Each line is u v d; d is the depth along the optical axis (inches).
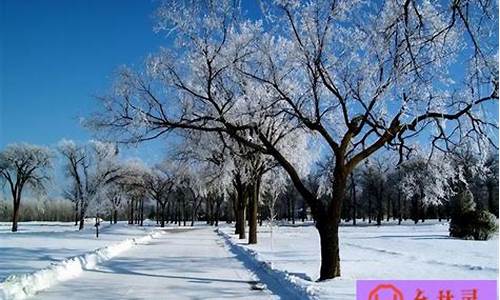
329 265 582.9
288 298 512.1
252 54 684.7
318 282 561.9
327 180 911.7
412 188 716.0
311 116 689.6
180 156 1261.1
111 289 565.9
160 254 1053.2
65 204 3730.3
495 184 2356.1
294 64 663.8
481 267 657.6
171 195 3553.2
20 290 513.0
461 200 1391.5
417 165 668.1
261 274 705.0
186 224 3745.1
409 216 4033.0
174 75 722.2
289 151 1128.2
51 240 1366.9
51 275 617.9
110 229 2201.0
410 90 514.3
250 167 1179.9
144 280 640.4
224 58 684.7
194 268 783.1
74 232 1930.4
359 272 628.7
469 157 611.8
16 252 948.6
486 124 538.3
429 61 449.7
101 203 2380.7
